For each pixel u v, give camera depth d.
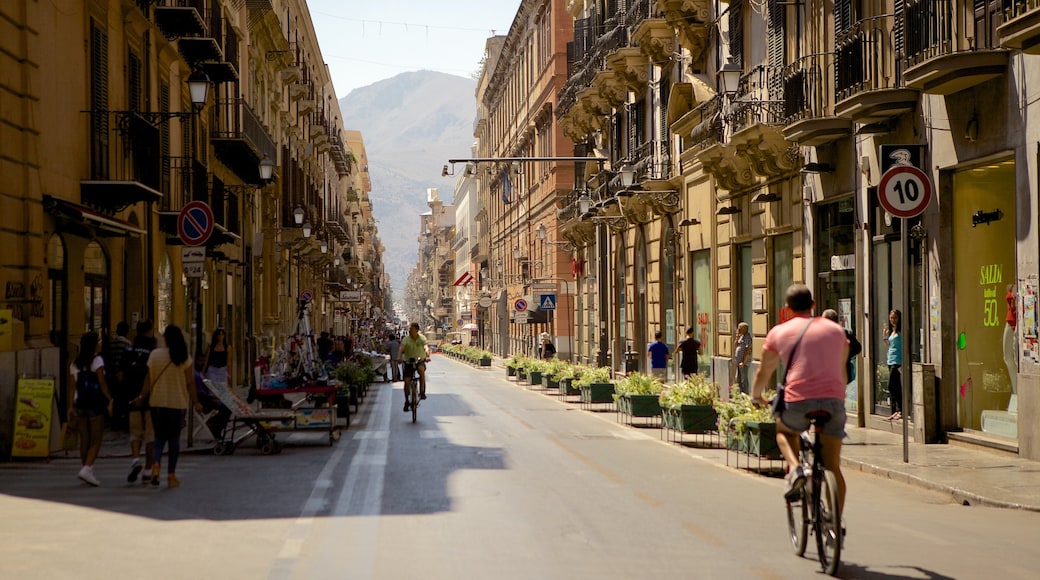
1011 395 16.02
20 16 16.97
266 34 44.34
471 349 74.12
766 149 23.48
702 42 30.92
